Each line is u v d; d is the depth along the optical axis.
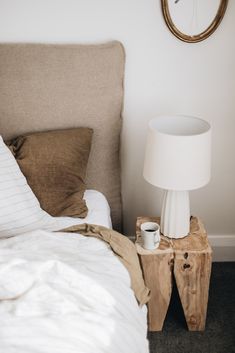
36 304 1.21
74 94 1.97
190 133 1.85
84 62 1.94
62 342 1.11
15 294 1.25
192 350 1.84
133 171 2.27
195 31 1.98
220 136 2.20
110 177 2.14
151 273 1.80
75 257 1.45
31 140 1.89
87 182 2.12
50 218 1.75
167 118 1.84
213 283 2.24
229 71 2.07
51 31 1.98
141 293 1.60
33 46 1.93
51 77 1.94
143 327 1.44
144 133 2.19
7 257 1.33
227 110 2.15
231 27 1.99
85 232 1.67
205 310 1.88
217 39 2.01
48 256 1.38
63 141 1.89
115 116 2.04
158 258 1.77
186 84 2.09
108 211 2.02
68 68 1.94
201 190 2.32
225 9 1.93
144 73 2.07
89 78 1.95
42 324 1.14
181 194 1.78
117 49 1.95
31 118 1.98
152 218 1.99
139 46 2.02
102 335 1.18
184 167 1.66
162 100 2.12
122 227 2.30
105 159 2.09
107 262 1.51
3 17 1.95
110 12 1.96
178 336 1.92
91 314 1.22
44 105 1.97
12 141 1.97
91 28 1.98
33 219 1.69
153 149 1.69
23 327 1.13
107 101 1.99
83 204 1.85
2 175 1.68
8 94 1.95
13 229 1.66
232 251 2.40
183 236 1.86
